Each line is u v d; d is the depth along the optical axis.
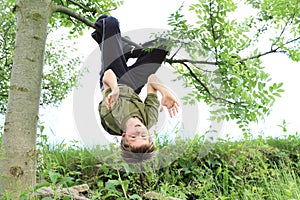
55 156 5.55
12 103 4.32
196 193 4.98
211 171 5.57
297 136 7.02
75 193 4.44
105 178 5.36
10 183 3.80
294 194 4.52
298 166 6.12
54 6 4.60
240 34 5.25
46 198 3.35
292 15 5.32
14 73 4.37
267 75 4.79
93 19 6.24
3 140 4.29
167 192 4.88
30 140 4.29
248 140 6.45
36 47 4.41
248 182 5.49
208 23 5.15
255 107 4.90
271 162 6.32
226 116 5.11
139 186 5.06
